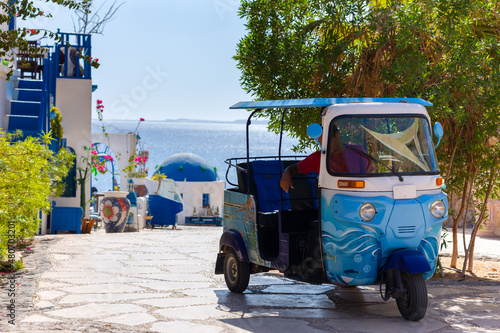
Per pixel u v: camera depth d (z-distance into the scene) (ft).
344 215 20.15
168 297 24.67
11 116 53.31
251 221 24.64
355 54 31.40
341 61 31.48
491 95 26.99
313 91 32.32
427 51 28.50
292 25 32.96
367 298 25.12
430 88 28.12
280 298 24.99
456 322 20.68
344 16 30.04
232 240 25.70
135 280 28.22
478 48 27.61
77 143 59.41
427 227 20.71
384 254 20.39
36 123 53.52
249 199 24.77
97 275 29.17
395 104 21.94
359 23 30.07
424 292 20.07
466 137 30.22
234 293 25.84
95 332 18.74
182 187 81.10
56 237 45.85
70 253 36.32
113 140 78.84
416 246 20.65
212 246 41.45
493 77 27.02
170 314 21.66
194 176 82.07
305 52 31.86
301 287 27.58
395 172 20.75
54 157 45.91
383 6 29.25
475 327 20.01
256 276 30.55
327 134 21.25
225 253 26.96
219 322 20.63
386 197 20.34
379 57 28.68
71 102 59.36
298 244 22.88
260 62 32.17
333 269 20.71
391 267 19.99
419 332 19.36
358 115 21.36
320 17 31.68
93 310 21.88
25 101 55.83
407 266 19.57
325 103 21.83
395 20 27.96
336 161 20.89
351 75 31.24
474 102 27.09
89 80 59.67
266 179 25.82
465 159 30.99
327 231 20.83
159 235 49.57
